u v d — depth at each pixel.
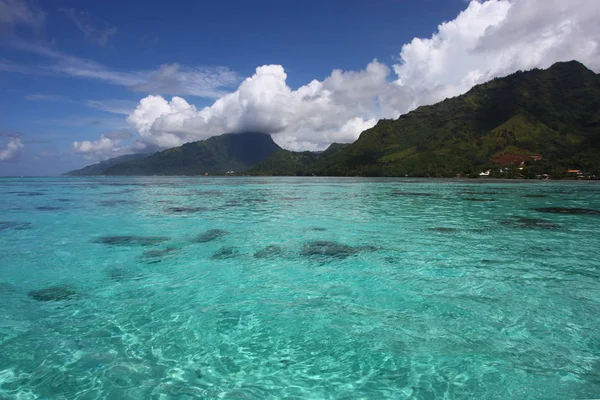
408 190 52.69
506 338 6.23
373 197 38.88
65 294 8.40
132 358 5.61
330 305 7.76
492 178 136.12
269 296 8.32
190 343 6.10
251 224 18.89
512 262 11.16
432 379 5.09
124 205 29.28
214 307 7.66
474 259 11.55
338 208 27.23
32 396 4.64
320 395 4.74
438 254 12.27
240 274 10.04
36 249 13.05
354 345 6.04
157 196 40.19
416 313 7.30
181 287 8.94
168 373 5.21
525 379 5.05
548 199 35.25
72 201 32.97
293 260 11.55
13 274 9.96
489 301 7.91
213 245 13.78
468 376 5.14
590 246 13.41
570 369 5.29
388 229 17.34
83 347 5.92
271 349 5.91
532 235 15.77
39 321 6.89
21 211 24.61
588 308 7.48
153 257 11.93
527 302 7.83
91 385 4.89
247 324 6.82
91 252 12.57
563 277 9.55
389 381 5.05
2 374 5.12
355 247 13.42
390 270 10.36
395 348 5.93
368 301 7.98
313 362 5.54
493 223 19.27
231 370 5.31
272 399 4.64
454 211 25.00
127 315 7.22
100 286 8.98
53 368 5.30
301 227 17.89
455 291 8.56
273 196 40.75
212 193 46.25
